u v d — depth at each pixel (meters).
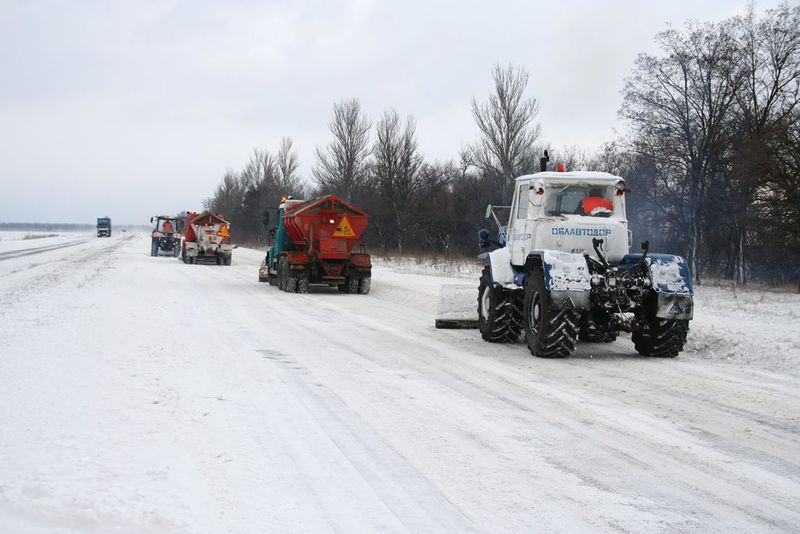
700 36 27.34
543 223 10.62
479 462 5.16
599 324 10.23
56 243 70.94
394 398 7.19
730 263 33.28
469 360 9.76
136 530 3.75
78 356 8.66
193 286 22.14
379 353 10.17
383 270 32.44
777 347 10.00
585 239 10.65
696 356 10.52
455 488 4.61
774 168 23.52
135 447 5.15
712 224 29.25
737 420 6.53
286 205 23.81
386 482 4.68
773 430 6.19
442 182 47.66
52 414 5.95
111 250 53.09
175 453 5.06
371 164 48.19
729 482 4.85
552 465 5.13
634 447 5.63
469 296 13.48
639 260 10.35
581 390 7.80
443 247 46.84
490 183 40.38
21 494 4.15
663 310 9.88
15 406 6.18
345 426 6.04
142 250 55.25
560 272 9.75
